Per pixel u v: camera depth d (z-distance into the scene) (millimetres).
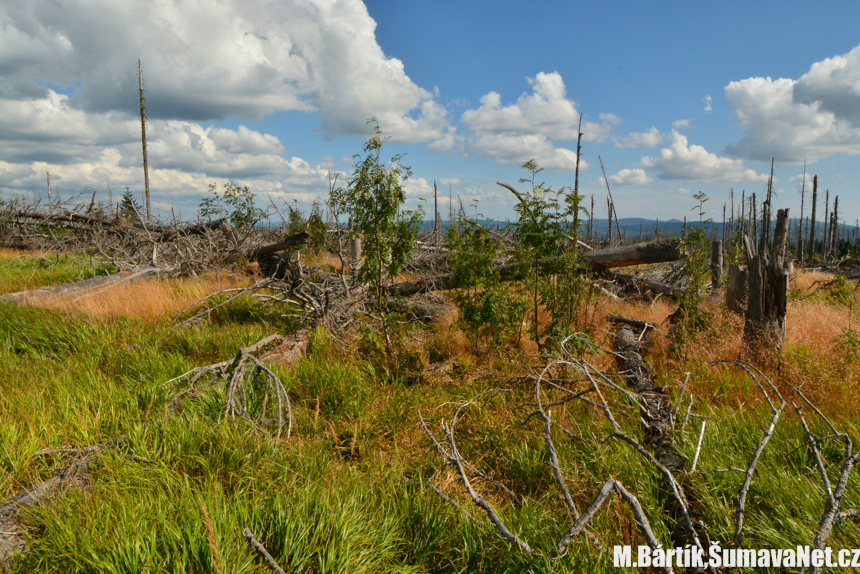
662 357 6480
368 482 3203
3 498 2715
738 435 3779
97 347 5469
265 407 4281
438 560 2586
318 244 10336
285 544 2289
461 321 7297
